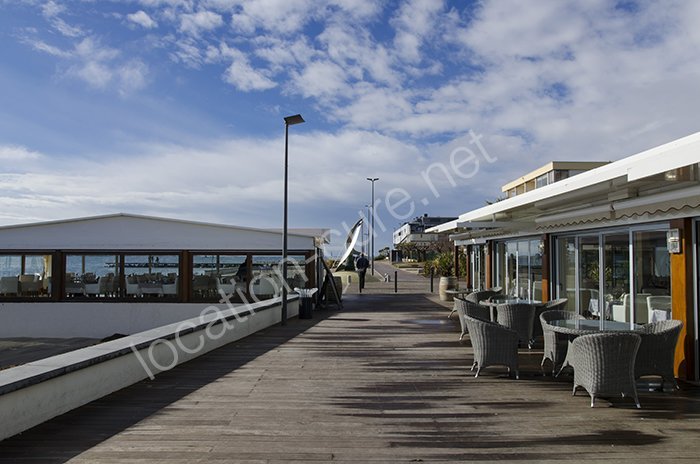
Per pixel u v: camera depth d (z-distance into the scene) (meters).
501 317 9.07
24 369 5.18
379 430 4.88
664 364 6.09
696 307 6.65
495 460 4.18
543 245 11.53
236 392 6.23
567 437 4.67
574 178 6.93
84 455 4.28
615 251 8.70
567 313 7.60
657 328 6.41
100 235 17.17
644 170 4.51
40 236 17.14
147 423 5.08
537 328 9.20
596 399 5.88
